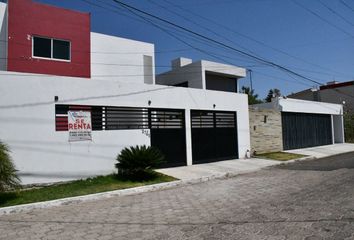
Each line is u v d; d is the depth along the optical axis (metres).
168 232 6.38
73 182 12.49
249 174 15.04
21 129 11.63
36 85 12.06
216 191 10.93
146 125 15.44
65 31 17.59
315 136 27.92
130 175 13.54
